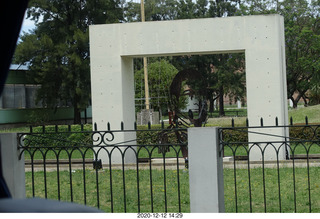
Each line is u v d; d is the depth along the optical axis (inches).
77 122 1326.3
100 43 513.7
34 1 1262.3
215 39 489.1
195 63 1777.8
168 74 1365.7
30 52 1222.3
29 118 1320.1
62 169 487.2
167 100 1360.7
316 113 881.5
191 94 498.6
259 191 336.5
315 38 1258.0
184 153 488.1
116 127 509.7
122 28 507.2
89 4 1294.3
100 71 514.3
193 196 212.1
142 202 316.8
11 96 1267.2
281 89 486.9
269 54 482.3
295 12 1304.1
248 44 485.1
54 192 364.2
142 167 478.3
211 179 209.6
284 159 479.2
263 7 1390.3
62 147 236.4
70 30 1309.1
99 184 390.3
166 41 496.7
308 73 1343.5
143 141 685.3
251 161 460.8
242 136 636.1
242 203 301.9
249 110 489.1
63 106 1435.8
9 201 42.6
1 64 62.0
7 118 1250.0
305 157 496.4
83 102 1263.5
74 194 353.7
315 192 326.3
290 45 1284.4
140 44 503.2
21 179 239.5
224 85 1692.9
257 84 486.0
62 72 1240.8
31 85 1341.0
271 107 482.9
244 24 485.4
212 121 871.1
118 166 486.9
